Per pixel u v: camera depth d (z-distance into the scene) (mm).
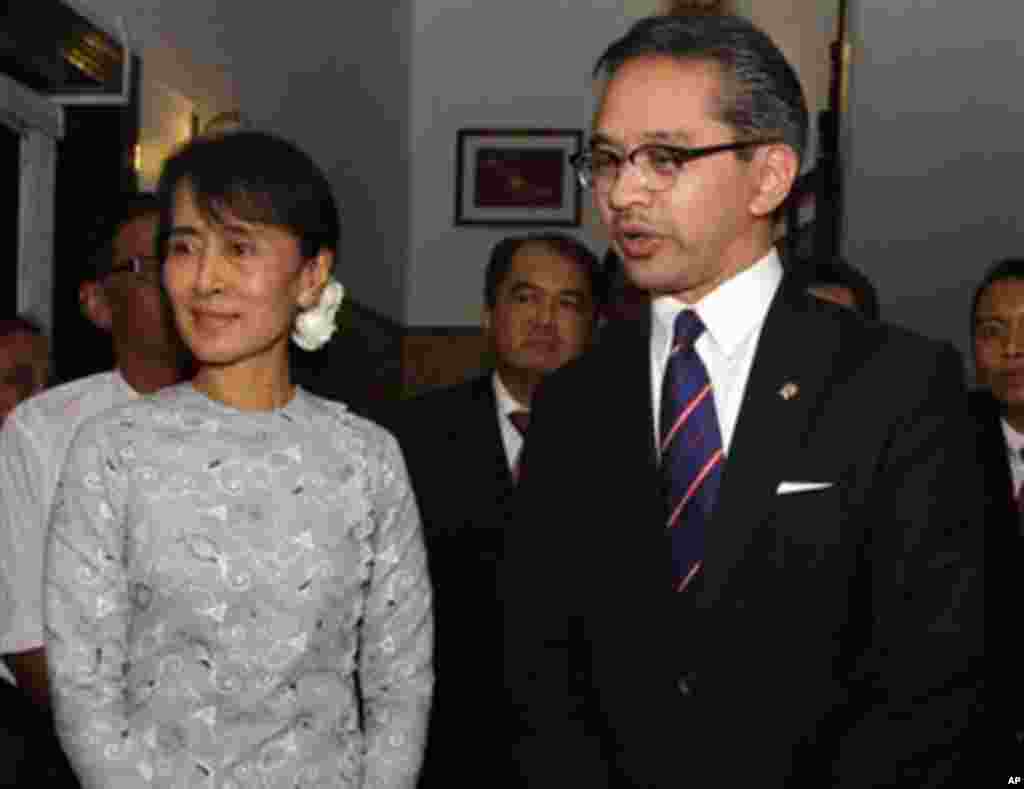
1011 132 5551
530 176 8734
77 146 4758
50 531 2084
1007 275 3236
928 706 1890
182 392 2182
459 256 8750
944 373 2004
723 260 2057
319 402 2279
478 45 8789
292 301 2201
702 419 2037
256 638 2047
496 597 2879
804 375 2006
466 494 2955
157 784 1987
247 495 2096
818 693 1926
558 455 2160
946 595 1914
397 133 8609
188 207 2152
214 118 5688
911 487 1933
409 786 2180
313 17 7195
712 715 1934
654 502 2021
